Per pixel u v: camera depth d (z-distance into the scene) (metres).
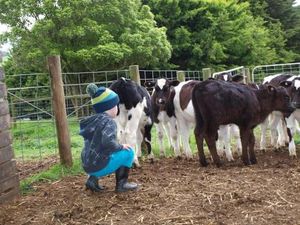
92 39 8.75
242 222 1.95
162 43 9.30
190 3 11.77
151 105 3.56
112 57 8.25
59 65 3.27
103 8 8.62
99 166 2.43
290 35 16.95
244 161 3.29
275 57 14.06
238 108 3.20
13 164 2.59
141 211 2.17
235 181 2.64
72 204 2.36
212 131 3.22
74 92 7.39
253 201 2.21
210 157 3.73
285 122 3.87
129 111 3.16
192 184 2.62
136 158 3.29
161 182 2.72
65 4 8.54
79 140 5.24
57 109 3.28
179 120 3.73
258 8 16.61
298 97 3.50
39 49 8.59
